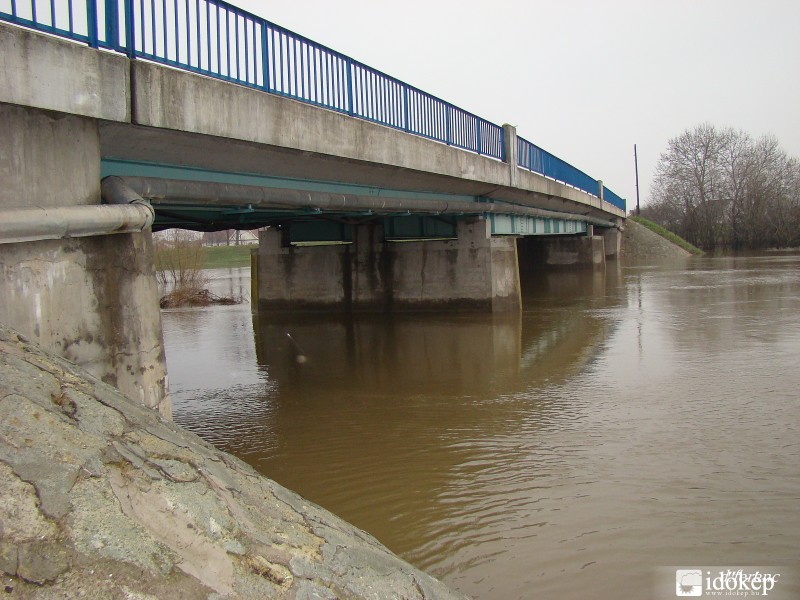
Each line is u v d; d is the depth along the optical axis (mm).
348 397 11930
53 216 5406
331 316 22844
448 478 7750
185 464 4109
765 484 7227
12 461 3312
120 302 6488
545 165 25781
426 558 5859
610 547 5934
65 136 6137
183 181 9094
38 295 5516
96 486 3434
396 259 22625
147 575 3121
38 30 5863
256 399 12055
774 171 79812
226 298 31859
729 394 11031
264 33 9578
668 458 8125
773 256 61375
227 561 3510
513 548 5984
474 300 21906
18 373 4043
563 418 10055
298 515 4473
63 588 2895
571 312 22750
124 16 6984
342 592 3754
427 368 14203
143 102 7066
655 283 34094
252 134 9102
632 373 12914
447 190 18625
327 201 13023
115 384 6406
